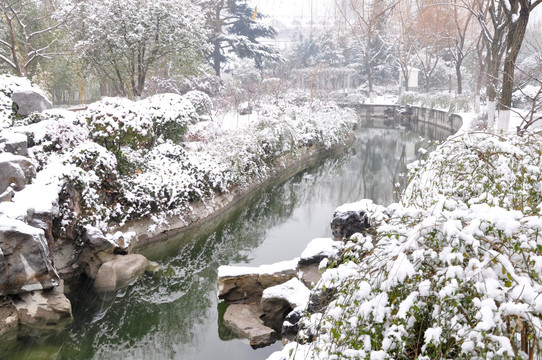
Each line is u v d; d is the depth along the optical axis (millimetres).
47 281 5695
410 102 30734
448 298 2033
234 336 5621
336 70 36844
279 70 37281
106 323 5984
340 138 19781
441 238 2236
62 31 18844
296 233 9555
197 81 23609
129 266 7027
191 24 16328
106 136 8617
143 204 8492
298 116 18547
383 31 37625
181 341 5551
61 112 8812
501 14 14273
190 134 12633
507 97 9844
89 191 7281
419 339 2393
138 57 16156
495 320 1927
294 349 3090
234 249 8633
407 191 3525
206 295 6824
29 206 6043
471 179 3172
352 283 2420
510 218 2006
